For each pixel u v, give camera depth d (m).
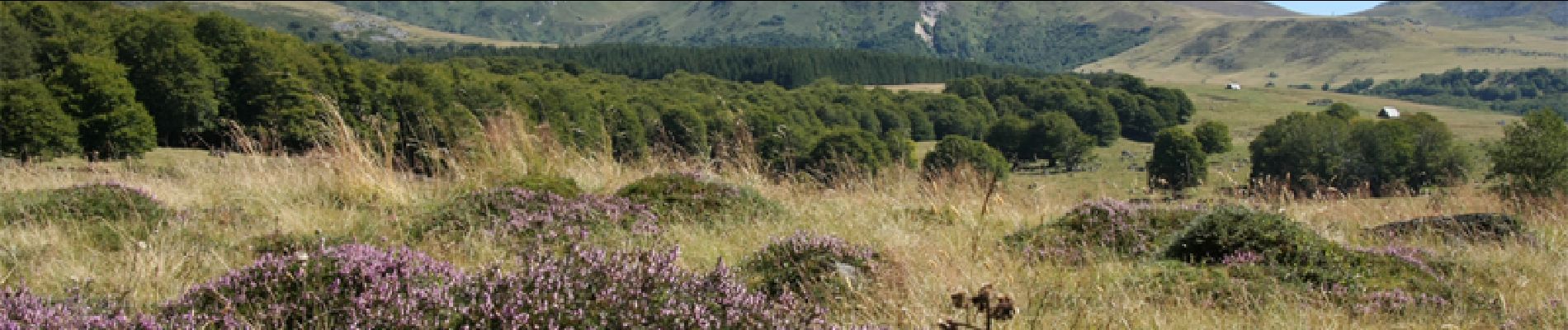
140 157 44.88
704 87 127.75
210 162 10.66
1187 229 6.77
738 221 7.75
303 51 64.56
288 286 4.20
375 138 9.76
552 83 75.81
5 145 41.03
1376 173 60.50
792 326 4.10
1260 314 5.07
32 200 7.14
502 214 7.20
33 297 4.02
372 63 69.94
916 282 5.19
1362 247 7.36
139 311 4.02
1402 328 4.94
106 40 60.88
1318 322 4.95
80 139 44.88
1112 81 165.38
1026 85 155.50
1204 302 5.32
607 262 4.08
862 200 9.73
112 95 45.41
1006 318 3.36
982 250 6.64
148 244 5.95
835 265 5.52
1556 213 9.90
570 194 8.50
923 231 7.58
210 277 5.31
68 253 5.79
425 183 9.33
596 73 147.12
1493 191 12.34
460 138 9.84
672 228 7.33
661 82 133.75
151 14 66.88
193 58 54.59
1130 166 91.81
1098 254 6.70
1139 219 7.48
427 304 3.80
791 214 8.49
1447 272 6.48
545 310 3.62
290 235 6.33
